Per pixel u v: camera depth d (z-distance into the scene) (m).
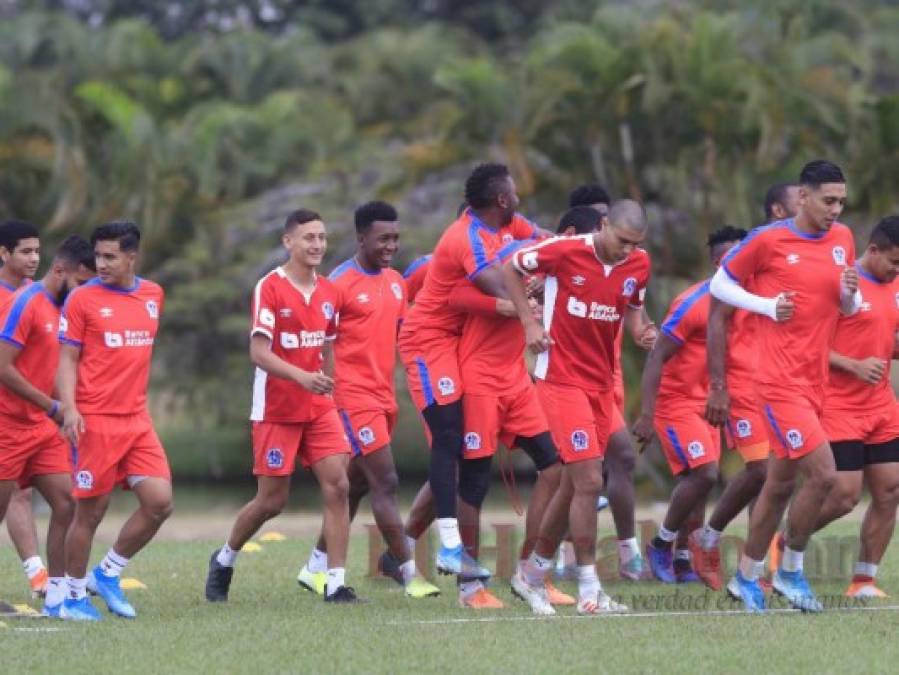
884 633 29.66
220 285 98.38
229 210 100.75
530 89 86.44
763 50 87.69
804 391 32.47
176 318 99.06
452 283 34.53
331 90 121.06
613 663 26.75
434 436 34.62
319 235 34.62
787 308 31.70
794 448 32.25
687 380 38.81
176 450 116.69
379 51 123.19
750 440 37.53
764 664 26.66
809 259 32.44
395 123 119.00
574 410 32.66
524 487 98.38
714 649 27.97
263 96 116.56
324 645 28.59
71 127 92.81
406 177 96.31
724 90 83.50
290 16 155.12
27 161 92.25
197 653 27.83
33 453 33.91
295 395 34.41
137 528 32.88
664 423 39.12
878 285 35.16
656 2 101.06
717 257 40.34
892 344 35.50
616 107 85.50
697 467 38.72
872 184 85.69
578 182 88.44
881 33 105.12
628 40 87.44
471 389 34.44
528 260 32.38
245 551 44.91
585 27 89.81
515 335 34.78
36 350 34.16
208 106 104.69
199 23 157.00
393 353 37.97
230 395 101.06
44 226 94.00
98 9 154.25
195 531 53.38
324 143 105.31
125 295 32.88
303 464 35.44
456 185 97.56
